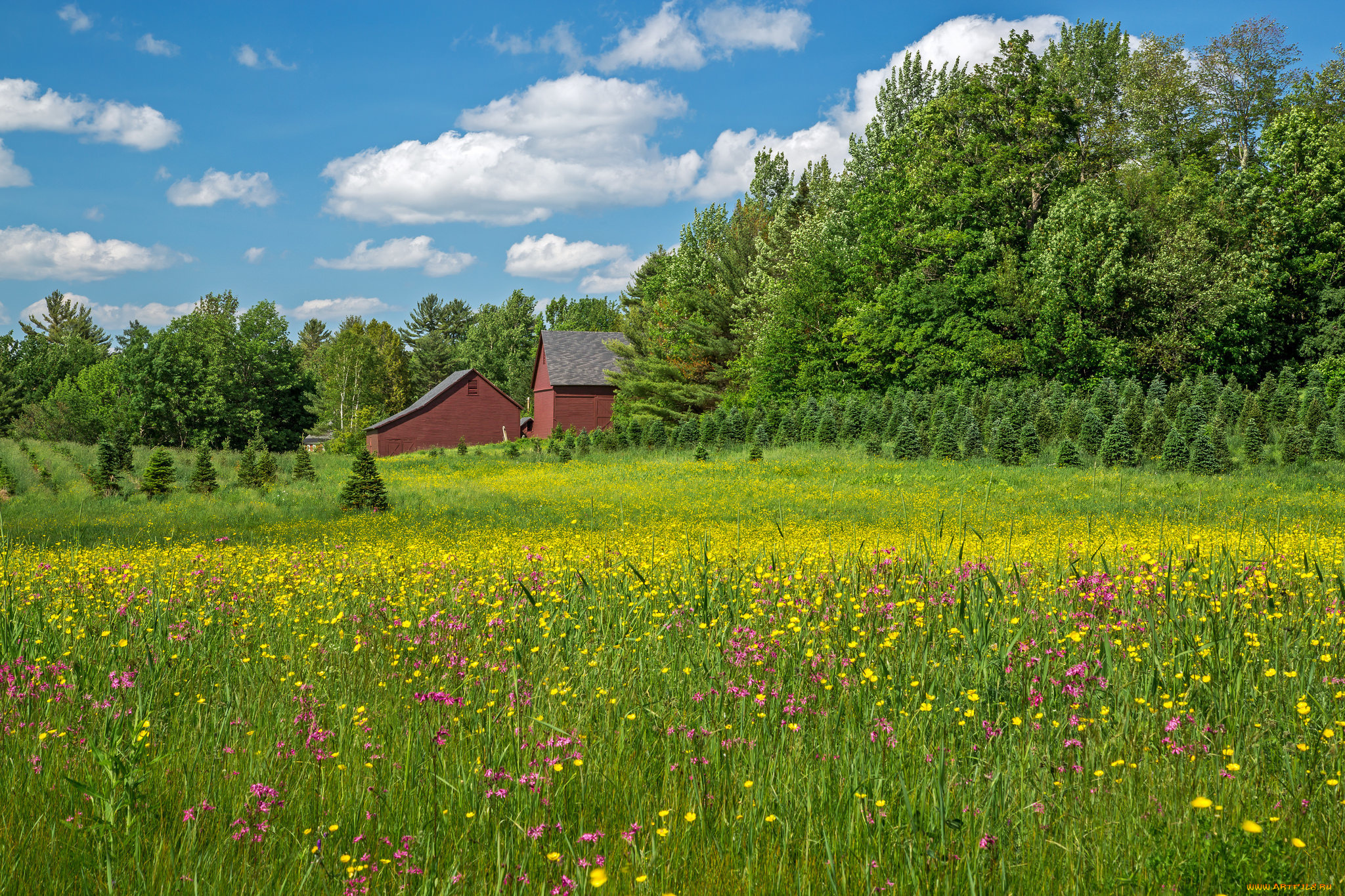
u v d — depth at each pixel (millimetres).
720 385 56281
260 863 2848
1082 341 37562
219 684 4664
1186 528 14469
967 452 30453
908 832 2865
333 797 3361
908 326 44031
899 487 24922
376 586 7711
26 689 4438
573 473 33156
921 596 5793
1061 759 3547
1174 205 42438
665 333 57219
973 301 42938
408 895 2684
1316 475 23625
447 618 5910
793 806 3162
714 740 3740
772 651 4879
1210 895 2516
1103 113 48656
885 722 3834
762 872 2754
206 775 3520
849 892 2646
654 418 48906
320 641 5652
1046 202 45188
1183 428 28375
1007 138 45688
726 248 57562
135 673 4645
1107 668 4066
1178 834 2863
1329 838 2766
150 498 27094
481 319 116375
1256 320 39656
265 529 19562
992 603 5395
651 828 3018
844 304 46094
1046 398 34750
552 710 4102
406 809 3230
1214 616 4801
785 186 71000
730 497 23797
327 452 66188
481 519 20781
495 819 3121
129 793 3072
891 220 47156
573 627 5539
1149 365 38969
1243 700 3908
